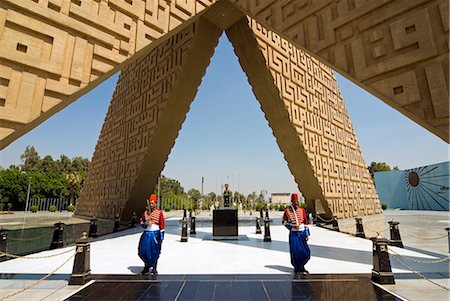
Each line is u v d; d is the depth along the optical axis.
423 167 36.47
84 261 4.92
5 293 4.32
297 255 5.36
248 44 12.21
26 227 16.28
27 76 5.17
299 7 6.97
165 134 13.91
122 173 16.11
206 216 27.44
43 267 6.09
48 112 5.50
